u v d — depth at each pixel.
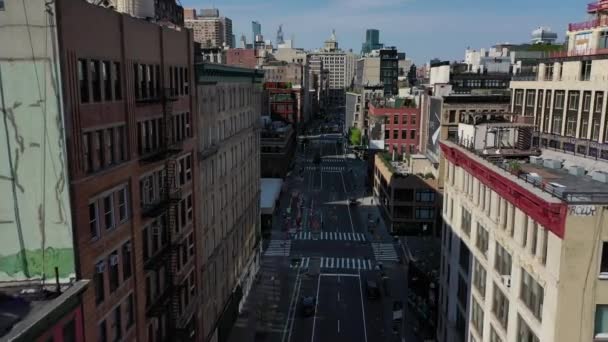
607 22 48.41
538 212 24.19
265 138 125.50
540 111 53.41
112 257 26.59
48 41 21.16
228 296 53.16
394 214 85.81
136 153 29.33
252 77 63.25
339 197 115.19
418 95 127.56
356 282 66.69
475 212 35.75
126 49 27.91
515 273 27.84
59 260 23.08
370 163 124.19
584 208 21.45
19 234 22.83
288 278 68.56
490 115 43.81
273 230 90.44
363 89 183.88
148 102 31.12
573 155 42.56
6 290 22.45
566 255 21.92
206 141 44.44
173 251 34.97
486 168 32.28
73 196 22.62
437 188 84.06
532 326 25.41
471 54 159.00
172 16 53.19
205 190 44.03
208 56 65.38
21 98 21.66
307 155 175.38
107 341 26.23
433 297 49.47
